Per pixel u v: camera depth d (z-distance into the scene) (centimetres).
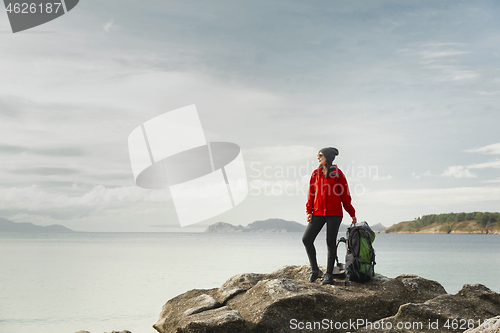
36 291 2081
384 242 13000
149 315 1480
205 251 6812
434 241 14238
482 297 498
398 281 556
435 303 473
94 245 9250
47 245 8994
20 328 1290
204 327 411
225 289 556
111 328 1286
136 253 6003
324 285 528
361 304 480
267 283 511
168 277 2717
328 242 534
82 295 1939
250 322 439
